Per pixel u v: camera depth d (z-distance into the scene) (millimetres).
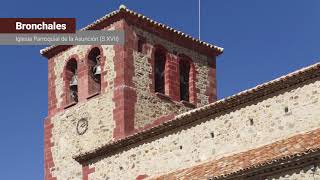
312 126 27297
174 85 40906
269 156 26219
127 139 33906
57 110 41562
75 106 40344
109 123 37906
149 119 38500
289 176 24906
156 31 40938
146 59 39781
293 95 28234
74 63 42094
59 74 42344
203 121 31359
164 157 32438
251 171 25812
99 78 40594
